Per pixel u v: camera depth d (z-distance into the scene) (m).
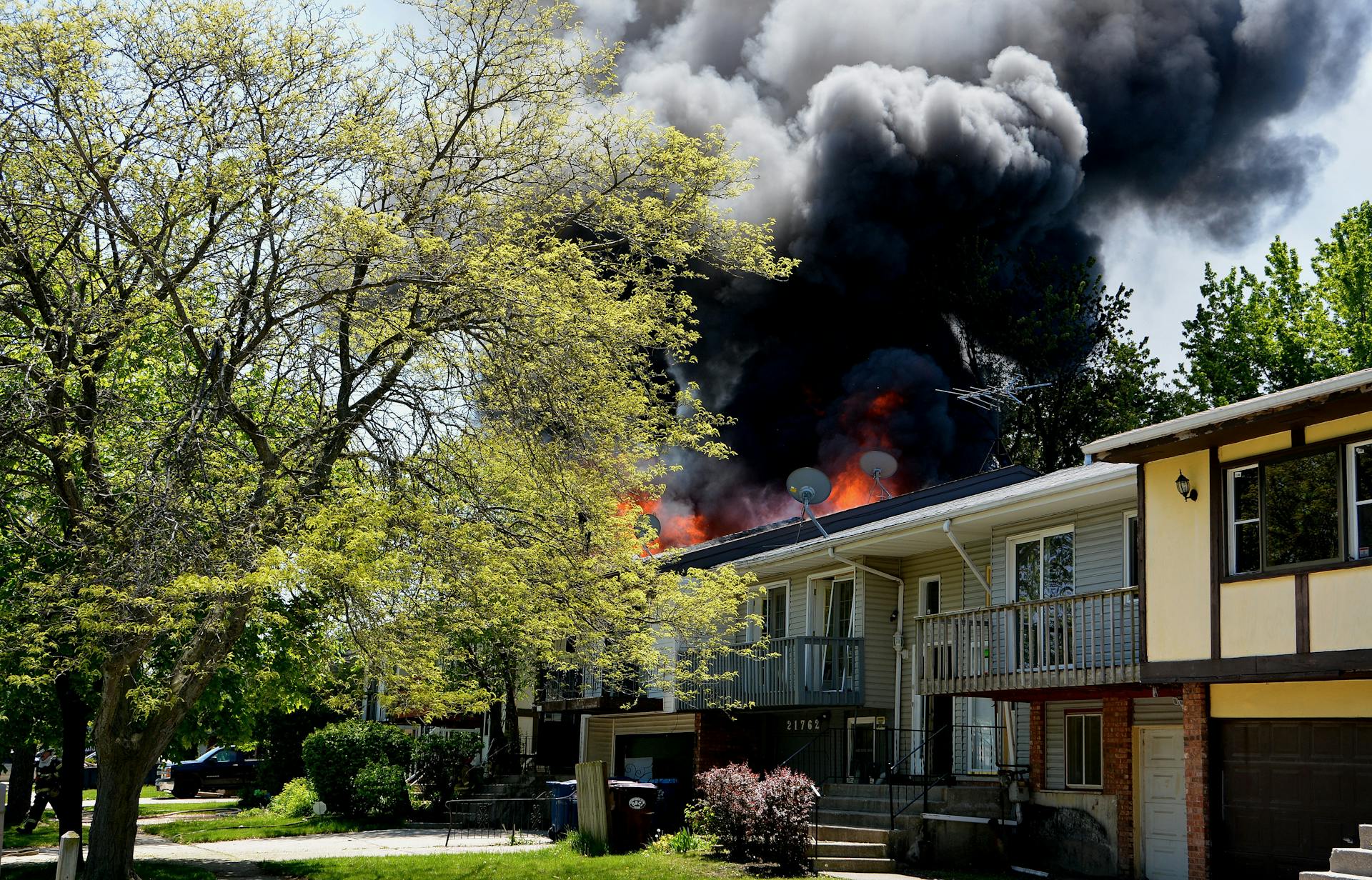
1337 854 11.42
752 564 26.88
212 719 20.38
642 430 16.03
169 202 13.81
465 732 35.25
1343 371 32.78
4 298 13.93
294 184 14.77
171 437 13.80
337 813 29.12
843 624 25.34
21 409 13.34
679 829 24.19
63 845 10.65
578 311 14.60
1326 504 13.55
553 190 16.78
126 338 13.80
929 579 24.02
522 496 16.06
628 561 17.19
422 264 14.57
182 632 15.37
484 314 14.60
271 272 14.87
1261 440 14.40
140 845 22.72
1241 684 14.62
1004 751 21.06
